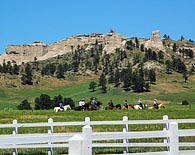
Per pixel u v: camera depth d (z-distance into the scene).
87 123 21.33
